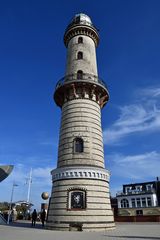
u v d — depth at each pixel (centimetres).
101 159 3080
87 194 2739
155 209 6819
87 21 4084
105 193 2878
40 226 3228
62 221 2650
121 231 2512
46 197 4838
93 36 4009
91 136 3103
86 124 3152
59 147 3180
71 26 3981
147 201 7531
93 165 2923
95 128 3189
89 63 3669
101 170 2931
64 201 2750
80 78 3391
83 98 3303
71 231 2520
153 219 4772
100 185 2858
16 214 5331
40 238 1875
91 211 2661
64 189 2811
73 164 2920
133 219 4919
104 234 2195
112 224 2772
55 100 3675
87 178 2819
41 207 4778
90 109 3262
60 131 3291
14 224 3662
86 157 2955
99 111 3403
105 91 3503
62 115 3366
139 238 1869
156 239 1805
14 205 6731
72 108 3266
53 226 2692
